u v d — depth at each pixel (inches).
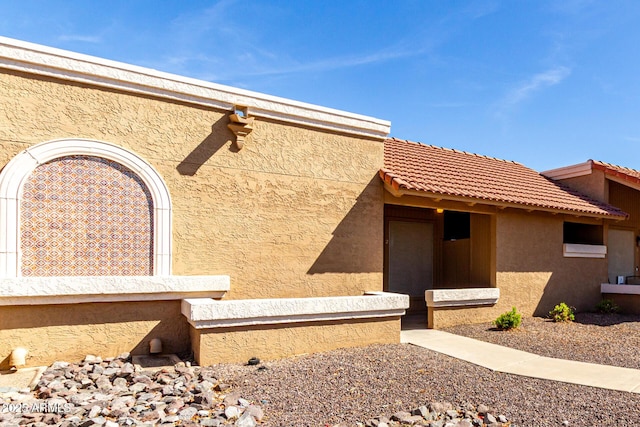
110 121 291.9
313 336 305.6
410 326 424.2
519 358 297.4
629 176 569.9
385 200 408.2
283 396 216.8
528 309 482.9
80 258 279.1
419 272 536.4
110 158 289.6
